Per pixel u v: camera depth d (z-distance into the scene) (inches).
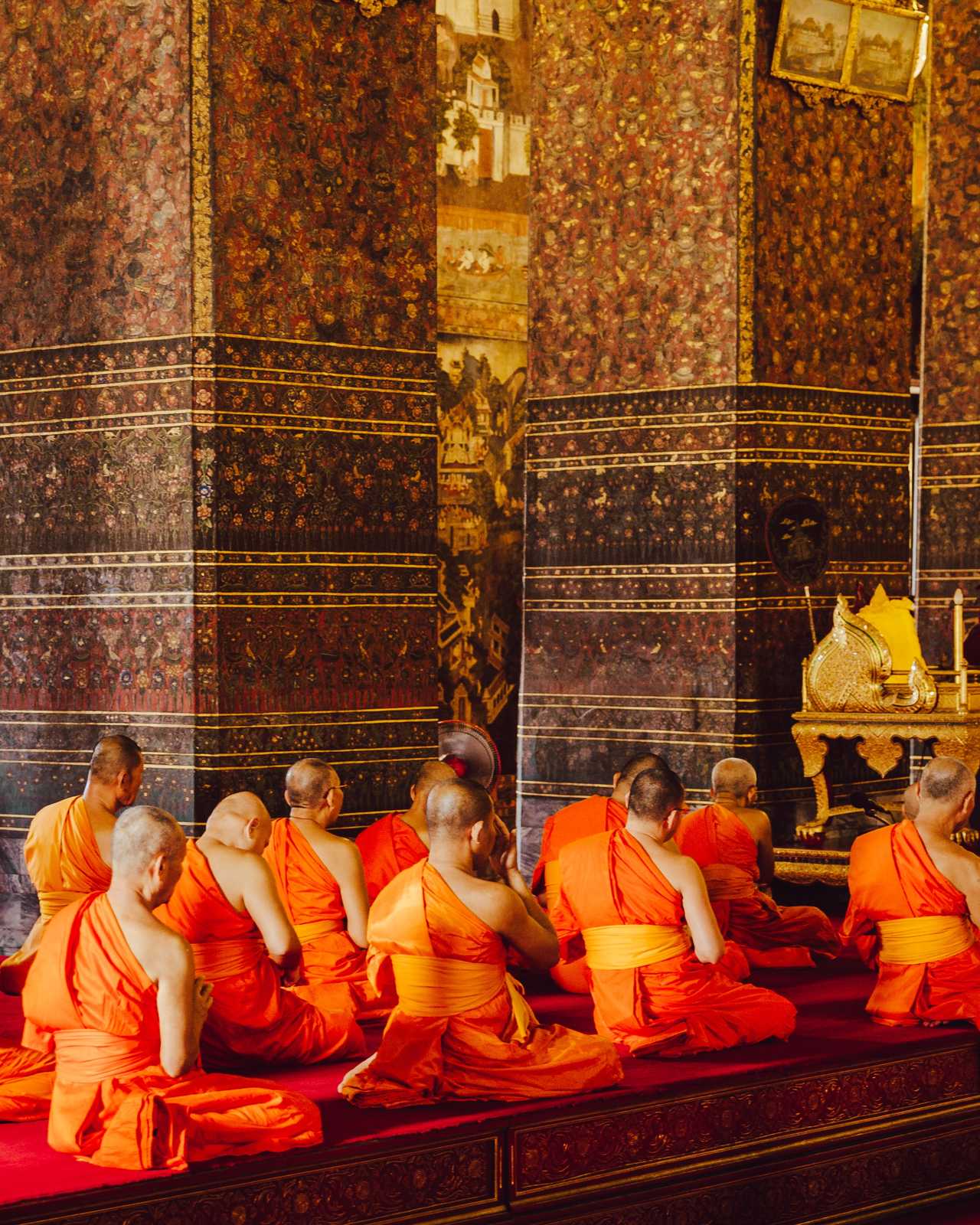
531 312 475.2
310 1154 218.7
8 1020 297.1
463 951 239.8
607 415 461.4
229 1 394.3
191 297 392.5
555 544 471.5
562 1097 242.7
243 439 397.7
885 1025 290.8
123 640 405.7
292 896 294.4
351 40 414.0
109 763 297.0
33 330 418.9
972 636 435.8
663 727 451.2
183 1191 209.0
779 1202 261.1
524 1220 235.5
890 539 470.6
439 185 679.7
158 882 216.7
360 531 417.7
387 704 422.9
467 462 690.8
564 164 467.5
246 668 398.9
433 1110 237.5
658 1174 249.0
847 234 458.9
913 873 285.6
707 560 442.9
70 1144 214.7
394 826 319.9
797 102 446.6
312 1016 268.8
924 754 486.0
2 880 424.2
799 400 447.5
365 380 418.6
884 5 453.4
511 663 707.4
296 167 405.7
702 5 441.4
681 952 271.0
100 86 406.0
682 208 446.6
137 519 402.9
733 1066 261.9
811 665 411.5
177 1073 215.6
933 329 506.0
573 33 464.4
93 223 408.2
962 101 498.3
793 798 445.7
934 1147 280.7
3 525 425.4
